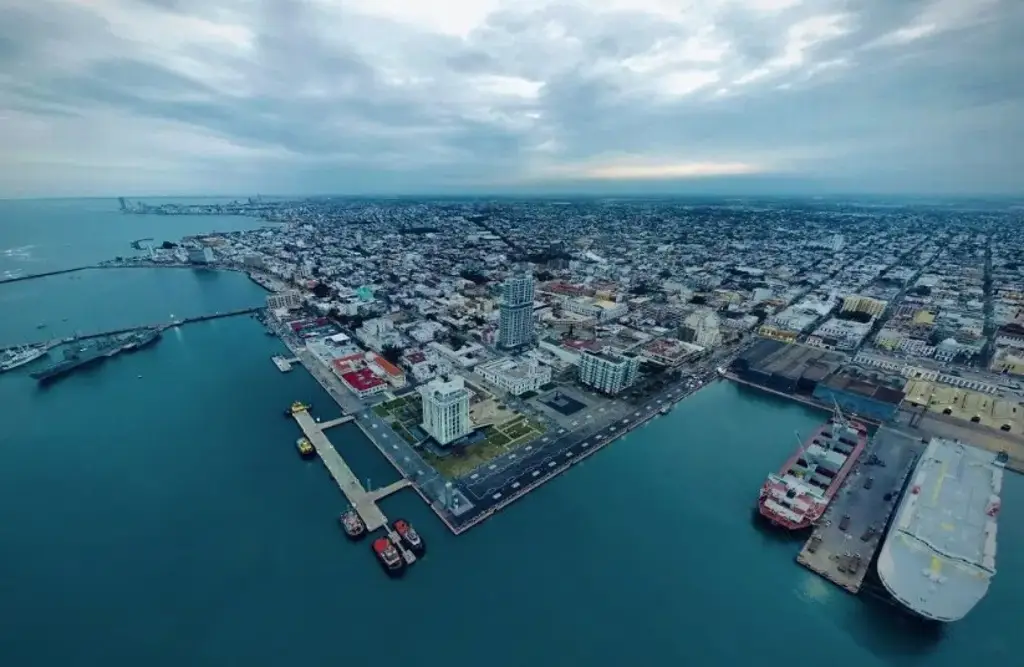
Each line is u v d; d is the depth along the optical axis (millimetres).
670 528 189500
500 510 197500
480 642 143125
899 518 170625
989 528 166625
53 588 162000
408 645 142250
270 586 162375
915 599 147750
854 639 146500
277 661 137875
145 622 150000
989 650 143500
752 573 169000
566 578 165875
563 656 139125
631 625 149375
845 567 166625
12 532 186625
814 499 192250
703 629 148500
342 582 164125
